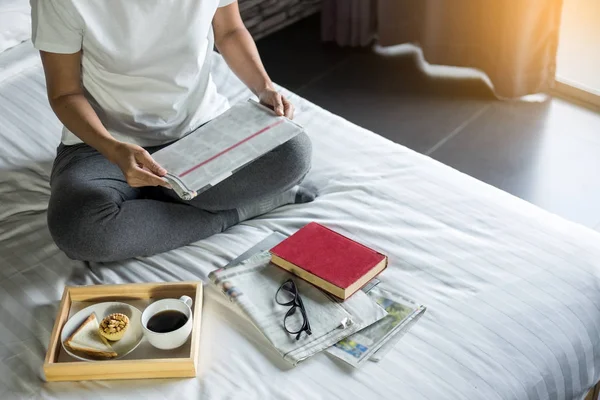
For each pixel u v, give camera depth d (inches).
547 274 60.9
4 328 59.1
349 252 61.0
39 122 79.3
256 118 66.6
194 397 52.9
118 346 56.5
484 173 96.7
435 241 64.2
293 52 120.7
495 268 61.6
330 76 115.4
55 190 64.7
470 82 112.0
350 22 118.6
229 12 73.8
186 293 60.6
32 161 74.7
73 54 64.4
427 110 107.5
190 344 56.9
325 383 53.1
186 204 67.7
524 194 93.4
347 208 68.1
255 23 121.4
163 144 70.2
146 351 56.4
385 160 73.8
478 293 59.5
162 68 66.6
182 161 62.1
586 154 98.8
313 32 125.0
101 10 62.4
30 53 87.7
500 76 107.0
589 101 106.7
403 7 115.3
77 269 64.4
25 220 69.2
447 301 59.0
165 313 57.6
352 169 72.8
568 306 58.4
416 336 56.3
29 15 88.9
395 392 52.2
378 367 54.1
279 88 84.5
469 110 107.0
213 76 85.0
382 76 114.7
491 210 67.2
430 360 54.4
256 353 55.9
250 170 67.3
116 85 66.7
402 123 105.5
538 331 56.5
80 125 63.7
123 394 53.6
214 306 59.9
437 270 61.6
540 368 54.6
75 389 54.2
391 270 61.9
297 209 69.2
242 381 53.7
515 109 106.6
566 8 118.9
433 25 111.3
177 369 54.2
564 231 65.2
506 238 64.3
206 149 63.2
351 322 57.1
